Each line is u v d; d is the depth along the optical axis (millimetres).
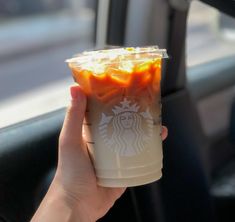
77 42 4633
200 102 774
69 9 5711
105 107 330
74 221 359
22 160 469
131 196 549
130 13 610
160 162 352
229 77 851
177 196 602
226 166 745
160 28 611
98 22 639
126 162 334
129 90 326
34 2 5672
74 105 336
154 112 339
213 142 771
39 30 4934
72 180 355
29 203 467
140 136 333
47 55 4195
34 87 2896
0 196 449
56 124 513
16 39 4559
